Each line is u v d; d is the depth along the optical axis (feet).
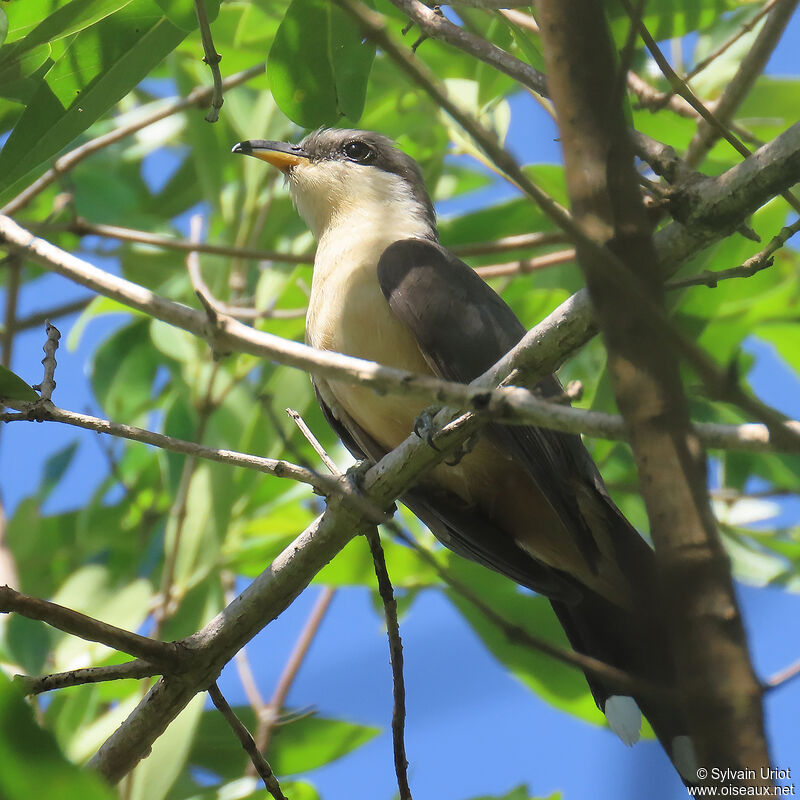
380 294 28.86
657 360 10.73
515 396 14.97
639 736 22.22
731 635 9.68
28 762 12.27
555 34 12.20
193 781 31.89
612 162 11.75
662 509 10.18
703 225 17.43
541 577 28.60
